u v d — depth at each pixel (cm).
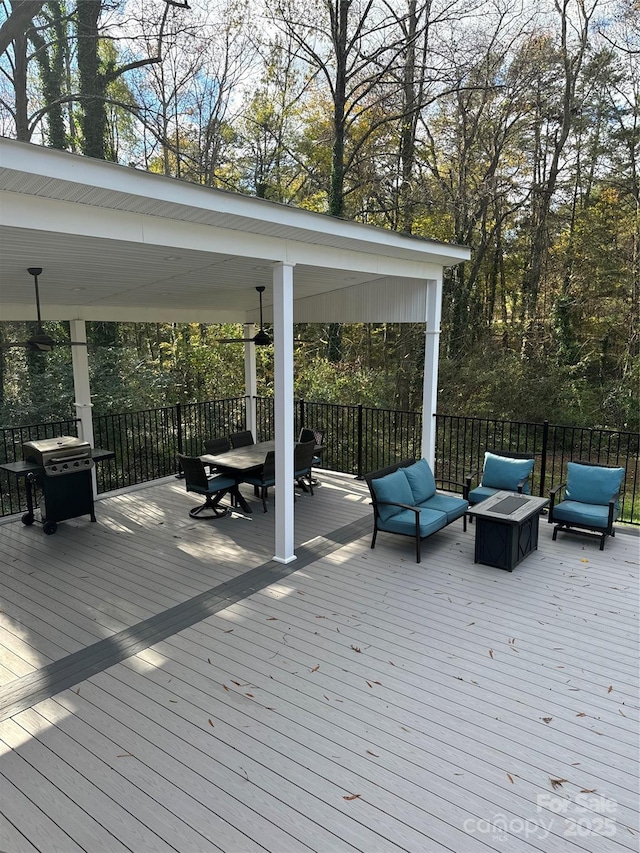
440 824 237
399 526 524
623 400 1320
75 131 1320
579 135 1448
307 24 1330
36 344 468
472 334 1452
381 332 1642
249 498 726
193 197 361
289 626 403
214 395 1398
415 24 1339
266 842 230
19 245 374
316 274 620
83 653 372
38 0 1055
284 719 305
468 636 388
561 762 271
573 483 581
